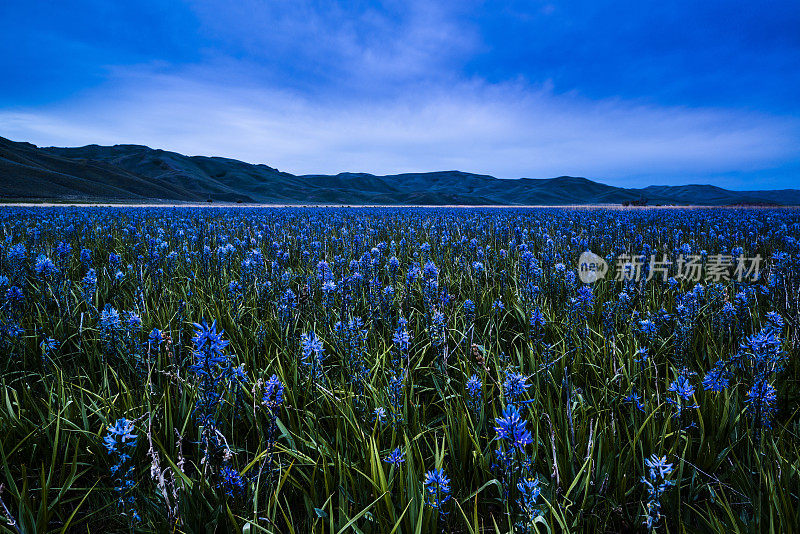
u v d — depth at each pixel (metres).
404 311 5.12
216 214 23.80
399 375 3.15
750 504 2.16
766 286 5.27
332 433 2.87
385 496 1.99
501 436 2.00
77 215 19.75
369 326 4.70
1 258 6.47
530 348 3.58
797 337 3.63
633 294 5.66
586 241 10.76
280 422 2.65
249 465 2.10
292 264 9.17
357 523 2.11
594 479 2.31
